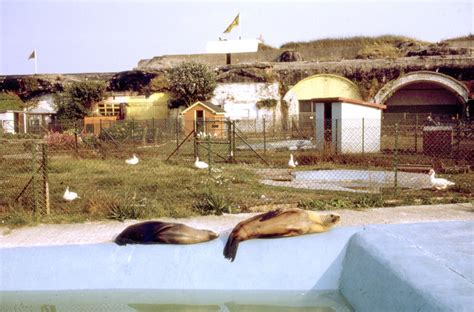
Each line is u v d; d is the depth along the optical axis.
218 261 6.00
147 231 6.25
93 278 5.95
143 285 5.92
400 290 4.48
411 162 15.27
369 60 39.75
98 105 40.34
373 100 37.03
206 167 14.84
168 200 9.16
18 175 13.77
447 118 36.66
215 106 35.16
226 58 49.44
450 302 3.86
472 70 37.25
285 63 40.69
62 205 8.84
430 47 43.56
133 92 41.50
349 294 5.63
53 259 6.03
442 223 6.33
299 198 9.24
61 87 43.09
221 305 5.82
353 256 5.80
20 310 5.77
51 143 22.00
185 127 31.44
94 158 18.72
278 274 5.94
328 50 48.06
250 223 6.16
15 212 7.87
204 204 8.29
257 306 5.80
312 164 15.78
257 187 10.95
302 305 5.82
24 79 42.94
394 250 5.24
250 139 27.16
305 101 39.09
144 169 14.79
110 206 8.24
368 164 15.05
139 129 27.44
